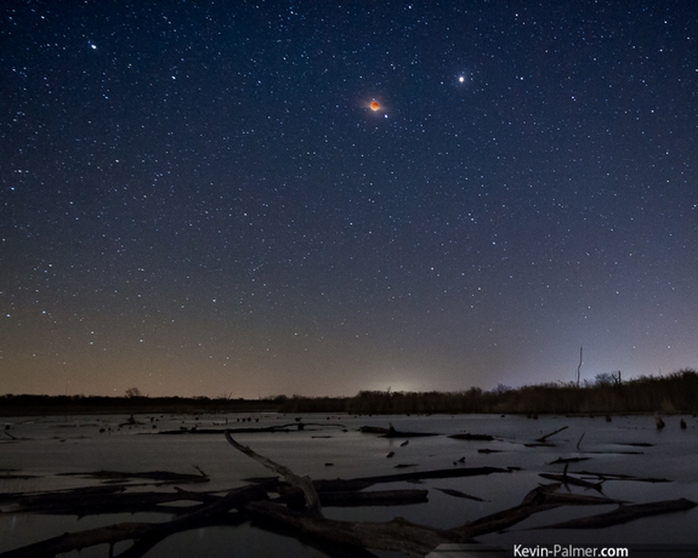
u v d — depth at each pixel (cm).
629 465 718
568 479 587
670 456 803
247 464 818
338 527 363
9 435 1444
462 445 1084
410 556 321
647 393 2256
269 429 1709
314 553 338
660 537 355
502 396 3002
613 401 2259
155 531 375
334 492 522
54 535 399
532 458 826
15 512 477
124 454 992
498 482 611
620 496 505
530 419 1969
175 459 899
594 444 1022
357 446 1109
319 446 1116
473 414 2548
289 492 496
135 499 501
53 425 2109
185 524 416
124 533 354
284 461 846
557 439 1155
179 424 2122
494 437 1257
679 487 549
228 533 390
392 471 712
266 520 427
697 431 1221
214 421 2327
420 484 601
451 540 316
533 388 2948
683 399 2138
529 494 465
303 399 4012
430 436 1352
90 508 491
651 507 425
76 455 981
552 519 411
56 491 560
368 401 3244
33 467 803
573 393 2538
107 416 3084
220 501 456
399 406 3041
